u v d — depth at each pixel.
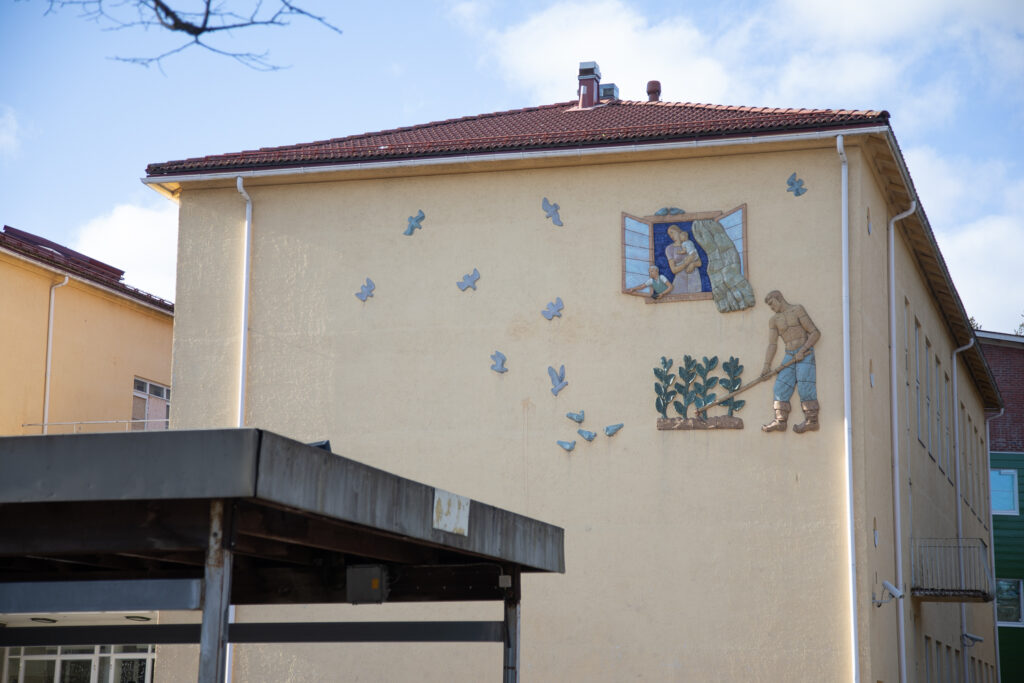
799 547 18.44
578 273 19.88
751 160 19.55
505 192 20.38
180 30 5.75
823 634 18.12
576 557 19.09
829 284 18.98
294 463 7.97
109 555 11.42
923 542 23.25
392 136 22.34
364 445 20.14
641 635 18.67
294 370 20.61
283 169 20.81
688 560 18.73
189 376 20.98
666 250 19.62
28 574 11.20
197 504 8.06
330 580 11.98
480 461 19.70
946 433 28.92
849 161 19.22
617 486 19.17
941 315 28.47
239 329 20.94
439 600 12.12
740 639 18.38
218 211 21.38
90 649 23.73
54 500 7.77
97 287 27.59
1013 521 41.59
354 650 19.53
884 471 20.08
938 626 25.50
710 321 19.28
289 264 20.94
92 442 7.80
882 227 21.09
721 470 18.88
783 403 18.80
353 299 20.62
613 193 19.97
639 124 21.02
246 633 11.63
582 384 19.55
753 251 19.30
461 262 20.34
